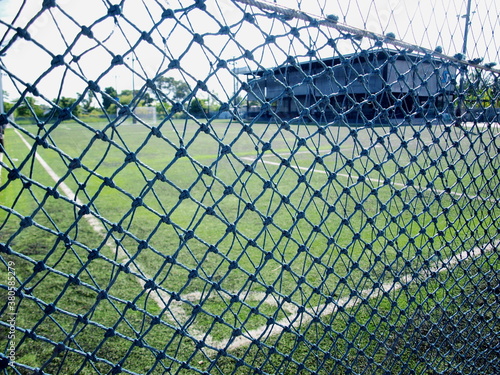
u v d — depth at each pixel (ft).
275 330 8.03
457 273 9.57
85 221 15.96
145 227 15.33
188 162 32.86
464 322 7.66
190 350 7.44
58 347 3.01
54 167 29.94
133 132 66.08
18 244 12.96
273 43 3.28
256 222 15.89
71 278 2.90
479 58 4.92
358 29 3.79
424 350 6.98
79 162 2.70
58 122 2.62
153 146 45.73
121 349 7.40
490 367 6.67
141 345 3.38
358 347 5.11
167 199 20.30
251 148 43.19
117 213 17.40
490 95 5.64
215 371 6.84
